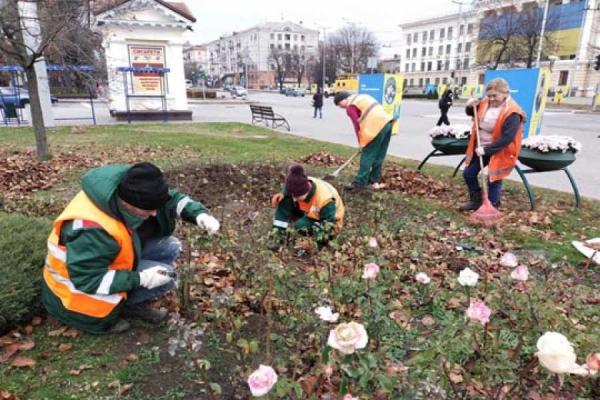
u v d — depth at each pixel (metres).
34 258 2.88
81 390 2.22
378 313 2.24
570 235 4.78
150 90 17.94
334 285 2.63
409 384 1.75
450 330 2.10
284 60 90.19
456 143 6.78
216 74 128.88
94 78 9.95
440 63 82.88
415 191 6.45
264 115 16.91
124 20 14.84
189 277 2.97
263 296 2.66
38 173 7.07
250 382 1.22
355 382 1.71
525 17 44.59
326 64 79.56
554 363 1.27
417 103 40.53
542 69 11.39
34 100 8.19
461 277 2.02
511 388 2.01
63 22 7.77
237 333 2.61
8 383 2.26
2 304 2.53
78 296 2.50
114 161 8.30
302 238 3.40
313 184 3.83
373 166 6.40
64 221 2.39
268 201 5.57
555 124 19.45
